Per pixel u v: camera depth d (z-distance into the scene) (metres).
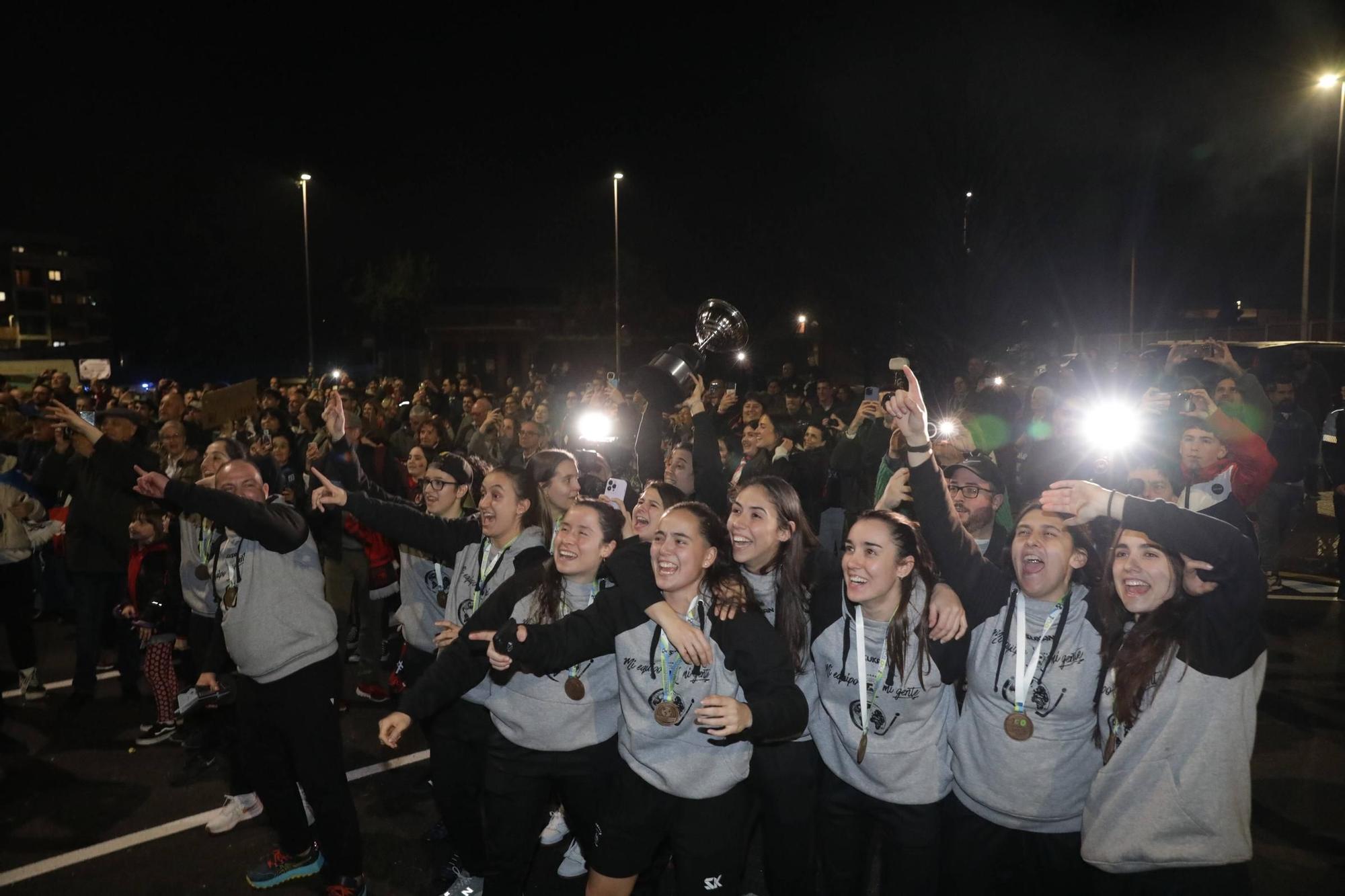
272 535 4.04
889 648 3.31
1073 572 3.28
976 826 3.30
